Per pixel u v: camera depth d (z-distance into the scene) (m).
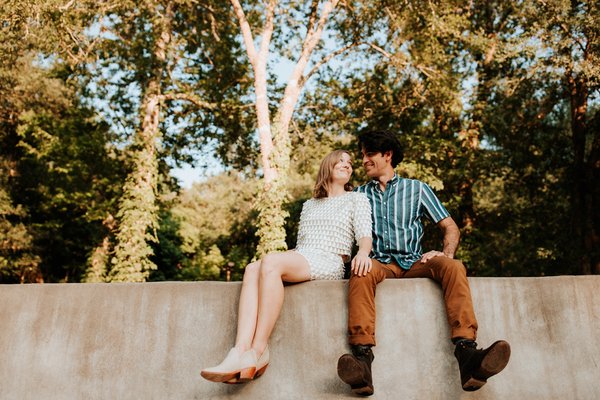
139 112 13.56
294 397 2.98
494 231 15.39
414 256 3.28
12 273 18.05
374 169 3.52
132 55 13.39
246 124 15.49
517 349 3.08
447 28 12.57
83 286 3.31
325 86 15.12
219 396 3.02
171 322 3.21
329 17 14.25
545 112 12.89
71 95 16.58
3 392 3.11
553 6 10.78
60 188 16.88
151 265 12.19
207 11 14.50
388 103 14.17
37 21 10.26
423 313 3.11
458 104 13.14
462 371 2.62
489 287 3.19
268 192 12.02
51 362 3.16
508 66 13.52
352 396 2.96
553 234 14.41
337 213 3.28
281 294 2.94
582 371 3.03
